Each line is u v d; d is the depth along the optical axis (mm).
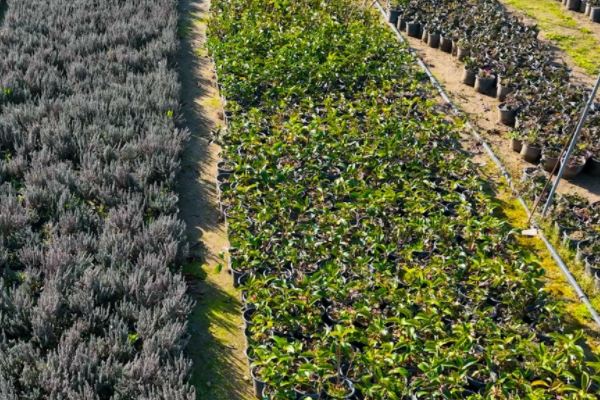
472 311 5746
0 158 8070
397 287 6285
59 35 11164
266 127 8789
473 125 9648
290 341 5672
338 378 5223
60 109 9016
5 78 9438
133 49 10867
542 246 7277
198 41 12133
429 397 4938
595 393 5340
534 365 5207
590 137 8773
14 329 5637
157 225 6871
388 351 5102
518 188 8102
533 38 11836
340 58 10211
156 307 5867
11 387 4945
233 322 6188
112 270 6281
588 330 6191
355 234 6535
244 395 5477
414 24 12562
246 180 7453
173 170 7980
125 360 5500
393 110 9125
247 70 9742
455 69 11414
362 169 7996
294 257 6227
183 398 5059
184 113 9711
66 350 5344
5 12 12523
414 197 7156
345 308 6016
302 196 7637
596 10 13406
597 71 11422
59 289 6062
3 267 6441
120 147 8406
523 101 9758
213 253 7035
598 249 6949
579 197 7879
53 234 6824
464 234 7090
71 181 7582
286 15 11820
